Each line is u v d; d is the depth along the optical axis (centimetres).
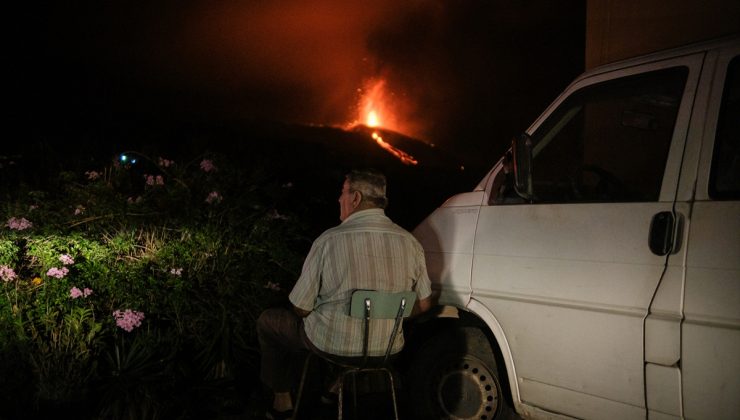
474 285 327
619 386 274
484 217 330
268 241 498
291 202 662
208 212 491
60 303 376
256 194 543
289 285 501
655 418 265
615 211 283
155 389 372
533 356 302
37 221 445
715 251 252
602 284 280
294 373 357
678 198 266
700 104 268
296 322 335
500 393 338
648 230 271
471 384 345
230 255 466
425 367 354
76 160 621
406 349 377
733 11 490
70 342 365
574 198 317
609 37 529
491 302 318
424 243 354
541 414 305
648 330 265
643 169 377
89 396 367
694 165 264
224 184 519
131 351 382
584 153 423
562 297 292
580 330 285
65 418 358
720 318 248
